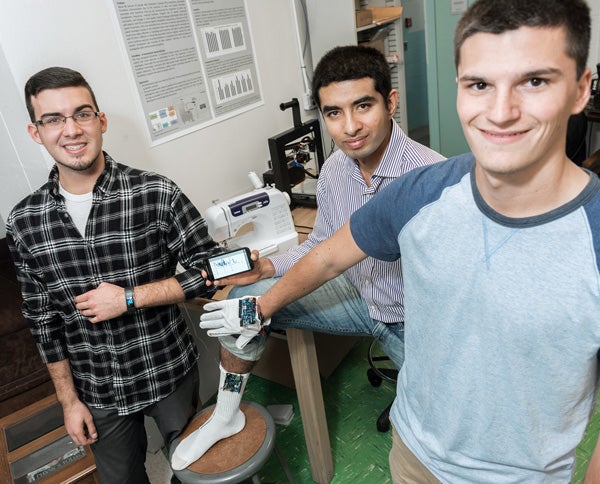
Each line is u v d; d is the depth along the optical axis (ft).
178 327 5.20
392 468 3.91
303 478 6.20
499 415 2.68
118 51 5.95
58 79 4.18
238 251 4.71
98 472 5.21
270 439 4.82
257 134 8.23
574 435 2.68
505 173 2.11
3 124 5.66
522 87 1.96
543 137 2.01
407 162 4.48
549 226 2.21
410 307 3.00
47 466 4.63
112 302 4.48
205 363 7.76
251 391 7.82
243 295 4.81
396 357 5.31
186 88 6.84
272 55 8.25
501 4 1.88
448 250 2.56
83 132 4.29
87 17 5.57
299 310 4.90
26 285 4.75
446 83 9.33
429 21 8.75
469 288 2.51
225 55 7.32
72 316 4.77
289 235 6.64
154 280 4.90
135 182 4.66
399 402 3.63
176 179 6.97
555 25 1.85
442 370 2.85
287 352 7.36
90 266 4.60
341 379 7.75
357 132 4.29
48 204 4.53
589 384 2.45
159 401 5.14
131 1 5.97
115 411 4.98
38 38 5.17
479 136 2.13
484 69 1.98
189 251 5.03
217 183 7.63
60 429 5.10
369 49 4.33
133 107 6.24
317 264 3.65
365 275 4.88
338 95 4.19
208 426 4.81
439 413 2.99
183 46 6.67
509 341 2.44
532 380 2.48
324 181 5.17
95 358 4.81
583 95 2.09
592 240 2.11
